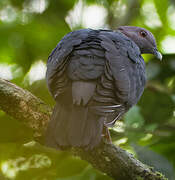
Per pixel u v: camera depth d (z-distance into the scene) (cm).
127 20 1525
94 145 714
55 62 816
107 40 844
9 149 1089
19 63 1415
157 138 1182
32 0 1446
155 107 1233
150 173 812
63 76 786
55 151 1093
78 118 733
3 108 827
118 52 827
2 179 1102
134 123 1170
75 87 762
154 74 1320
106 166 824
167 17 1558
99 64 788
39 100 832
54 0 1435
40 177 1098
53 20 1438
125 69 821
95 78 770
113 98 766
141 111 1225
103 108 750
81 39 839
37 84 1233
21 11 1445
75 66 783
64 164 1075
